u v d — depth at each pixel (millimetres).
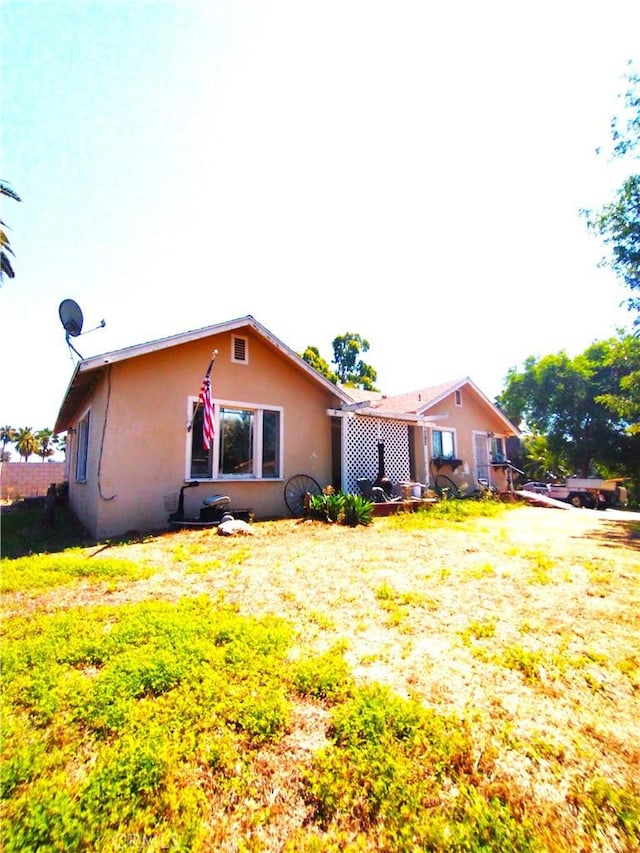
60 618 3385
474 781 1743
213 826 1573
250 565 5168
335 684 2408
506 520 9891
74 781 1760
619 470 27469
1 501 23844
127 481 7898
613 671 2609
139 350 7918
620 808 1599
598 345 27375
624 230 15211
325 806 1637
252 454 9719
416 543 6547
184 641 2922
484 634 3119
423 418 13109
